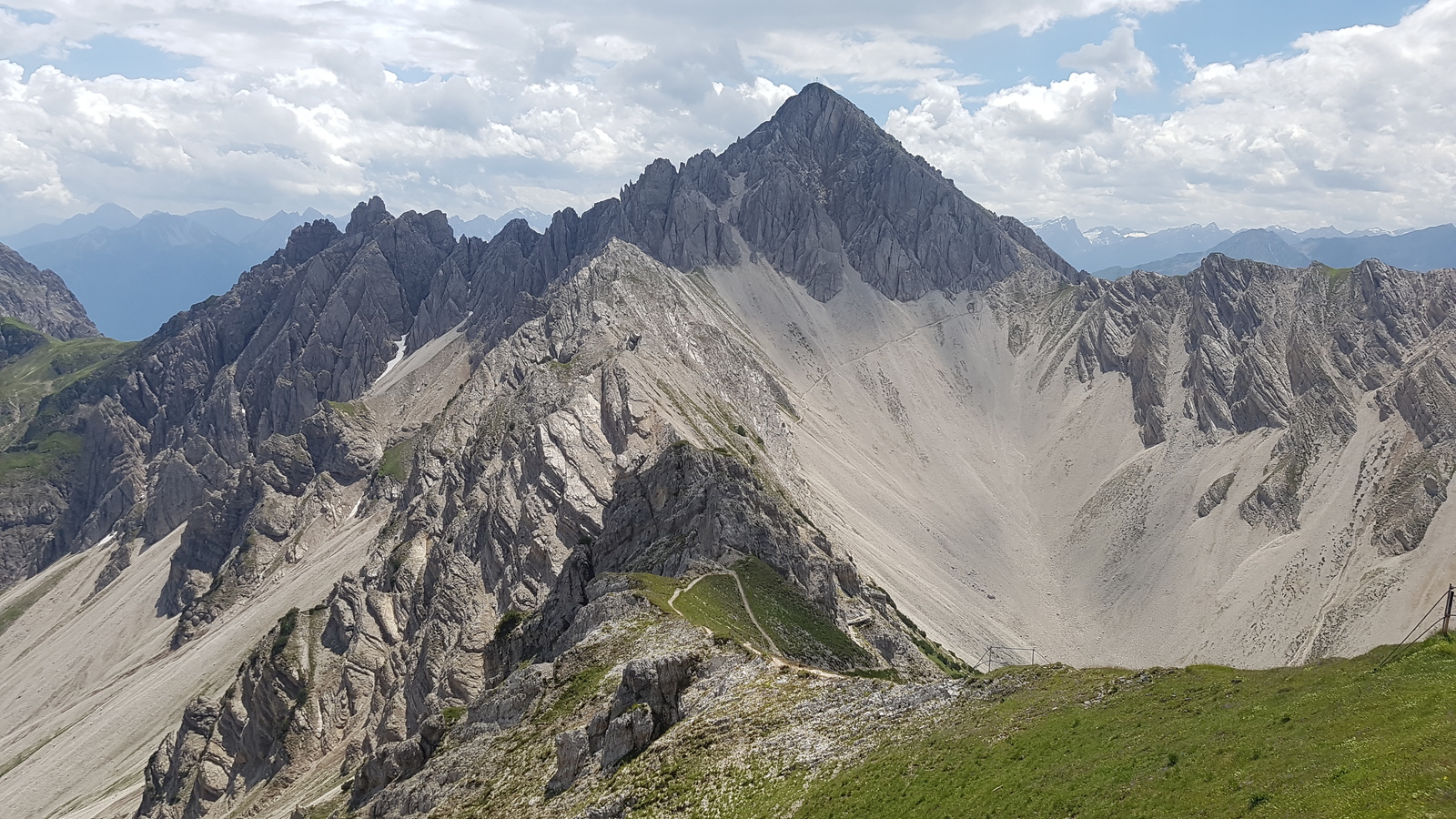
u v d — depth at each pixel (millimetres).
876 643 143375
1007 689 69562
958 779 57938
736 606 124562
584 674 102250
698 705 85062
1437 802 35562
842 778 64750
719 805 68562
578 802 78688
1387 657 51188
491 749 100125
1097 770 51938
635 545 161750
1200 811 43406
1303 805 39656
